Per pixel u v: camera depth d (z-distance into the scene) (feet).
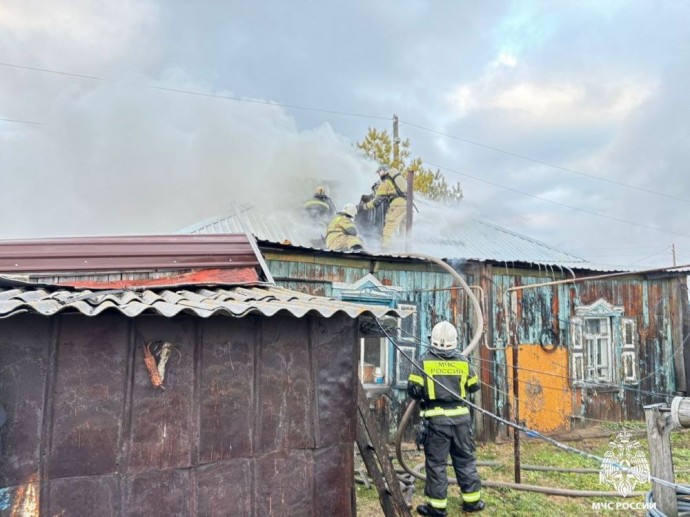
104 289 10.89
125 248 12.99
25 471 7.94
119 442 8.53
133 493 8.51
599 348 28.76
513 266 25.59
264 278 13.65
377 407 22.02
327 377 10.49
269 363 9.89
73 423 8.30
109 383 8.60
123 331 8.79
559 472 19.43
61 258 12.27
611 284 28.76
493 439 23.99
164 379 8.93
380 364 23.24
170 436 8.86
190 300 9.29
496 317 25.08
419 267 23.94
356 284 22.36
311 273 21.56
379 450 11.69
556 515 15.40
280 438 9.83
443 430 14.75
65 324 8.45
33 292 9.30
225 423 9.34
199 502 8.93
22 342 8.14
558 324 26.78
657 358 29.45
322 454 10.25
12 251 12.00
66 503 8.12
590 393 27.22
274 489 9.63
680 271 29.71
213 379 9.32
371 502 16.02
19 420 7.99
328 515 10.17
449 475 18.79
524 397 25.32
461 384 15.11
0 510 7.72
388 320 10.94
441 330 15.42
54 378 8.27
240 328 9.69
